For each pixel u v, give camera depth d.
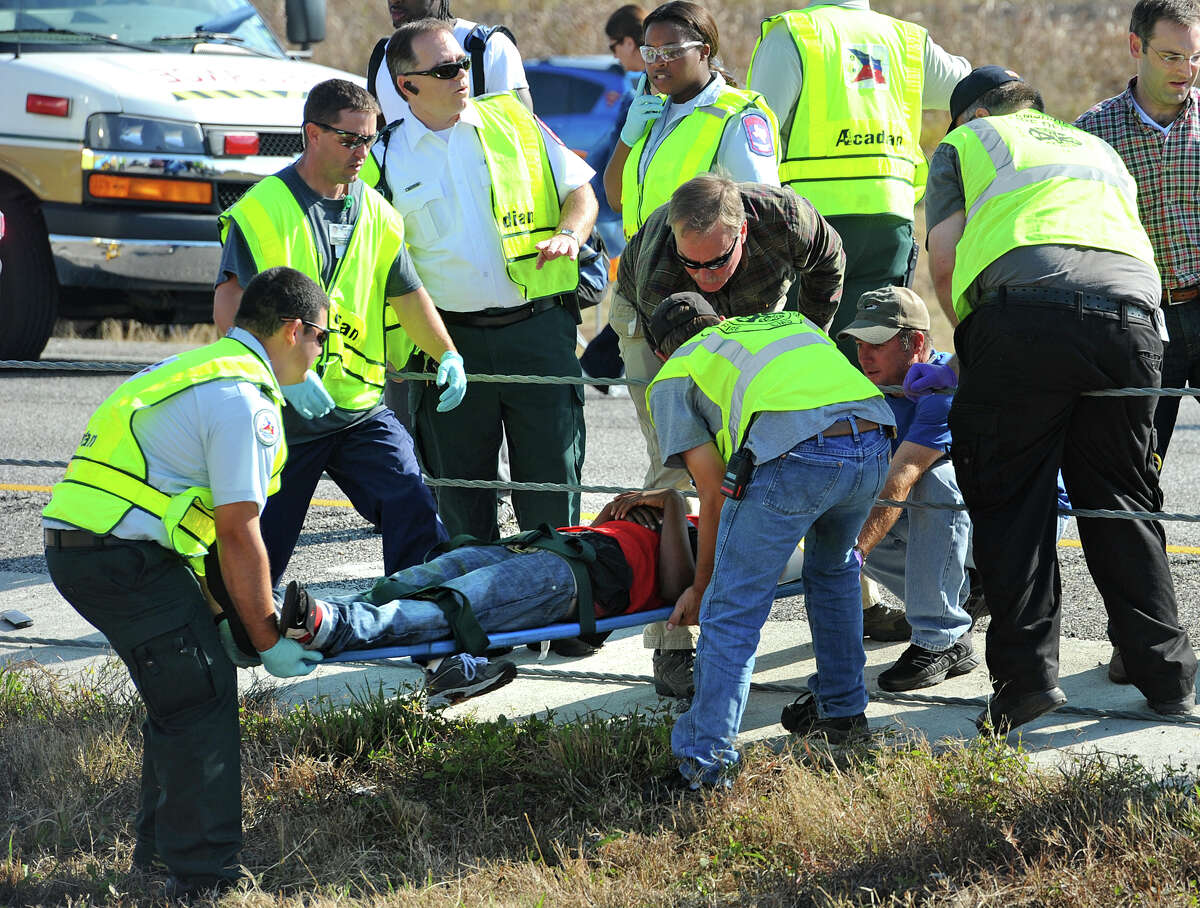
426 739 16.00
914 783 13.95
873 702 17.17
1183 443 32.56
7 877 13.45
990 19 88.88
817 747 15.20
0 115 35.62
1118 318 14.70
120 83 35.41
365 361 16.52
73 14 38.12
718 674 14.26
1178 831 12.75
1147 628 15.71
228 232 15.91
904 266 22.83
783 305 17.33
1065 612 20.80
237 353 12.98
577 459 19.78
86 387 37.53
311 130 15.66
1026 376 14.79
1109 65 84.06
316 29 37.75
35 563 24.02
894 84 22.08
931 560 17.12
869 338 17.23
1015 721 15.36
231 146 35.78
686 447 14.34
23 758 15.72
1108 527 15.72
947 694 17.25
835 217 21.98
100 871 13.75
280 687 18.30
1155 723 16.05
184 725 13.01
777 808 13.77
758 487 13.99
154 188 35.19
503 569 15.09
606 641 20.09
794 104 21.91
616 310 19.09
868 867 12.77
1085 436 15.55
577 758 15.12
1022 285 14.84
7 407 34.81
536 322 18.92
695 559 16.31
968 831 13.06
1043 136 15.87
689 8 18.55
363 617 14.06
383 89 20.30
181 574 13.00
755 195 16.12
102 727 16.45
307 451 16.58
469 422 19.19
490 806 14.84
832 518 14.87
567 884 12.78
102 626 12.95
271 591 13.12
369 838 14.39
